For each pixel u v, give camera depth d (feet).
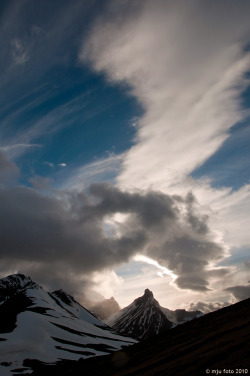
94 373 160.97
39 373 217.36
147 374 104.47
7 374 218.59
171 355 126.31
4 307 575.79
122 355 204.03
